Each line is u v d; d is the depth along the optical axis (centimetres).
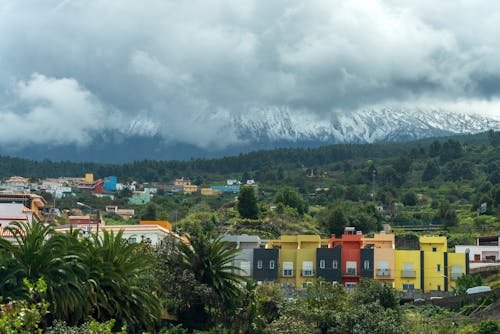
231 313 14550
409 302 19438
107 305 11819
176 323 14338
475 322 16050
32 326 7450
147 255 13112
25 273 11081
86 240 12438
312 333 14425
